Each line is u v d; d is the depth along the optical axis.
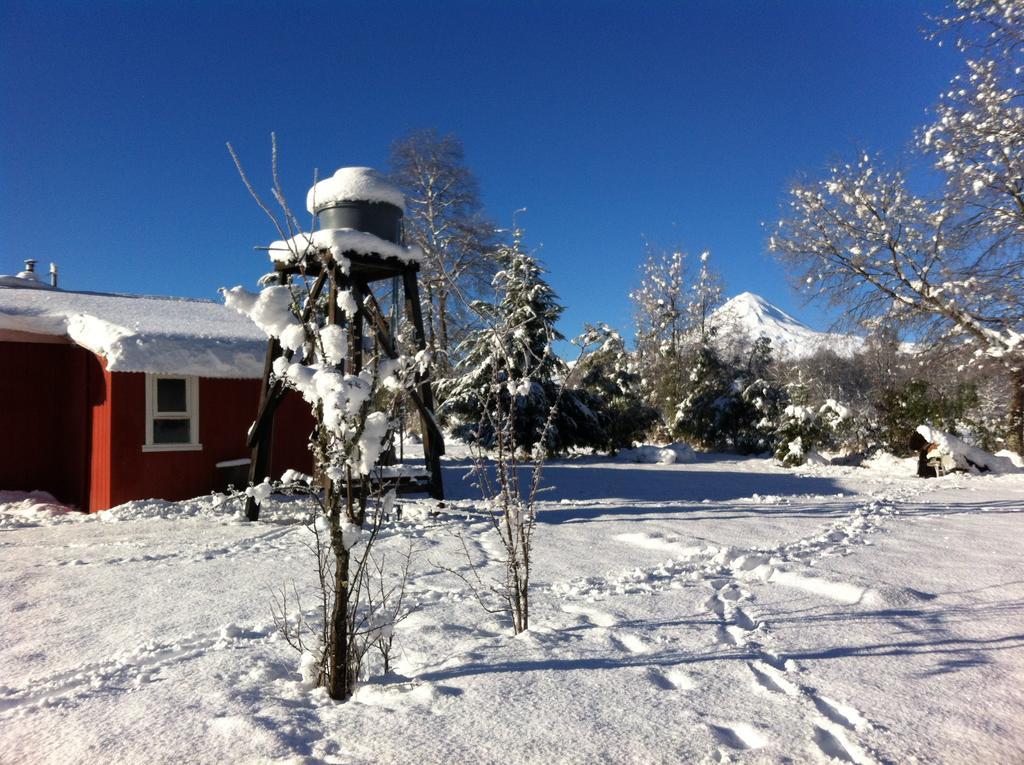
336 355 3.59
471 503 10.05
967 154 17.00
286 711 3.15
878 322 20.34
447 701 3.22
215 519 9.42
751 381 27.33
